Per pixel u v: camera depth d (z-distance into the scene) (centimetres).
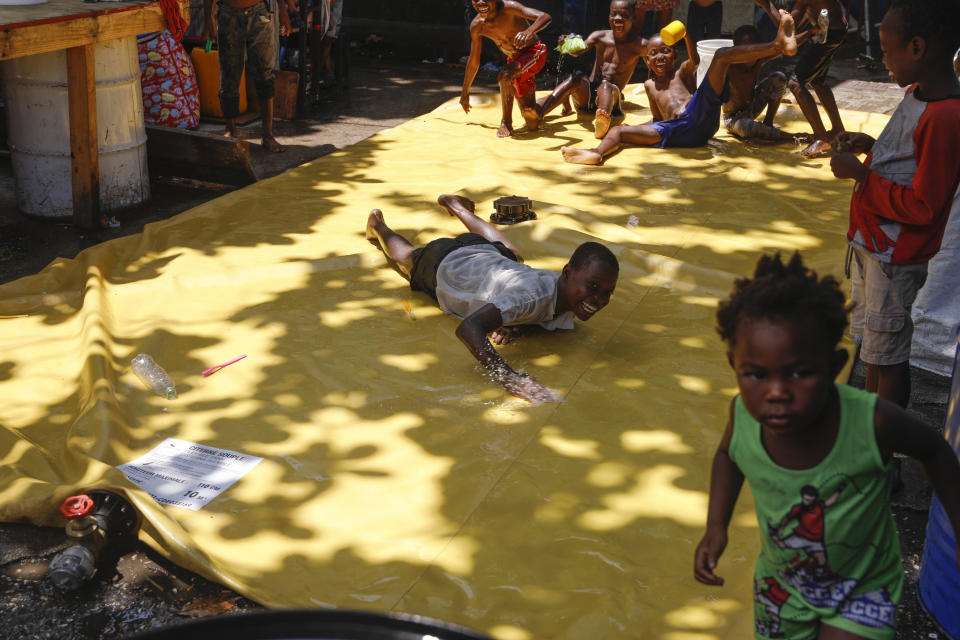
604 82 837
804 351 182
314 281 534
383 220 573
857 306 375
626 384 425
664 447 377
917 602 302
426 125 891
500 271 464
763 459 207
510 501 342
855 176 340
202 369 438
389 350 455
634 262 556
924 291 450
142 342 457
